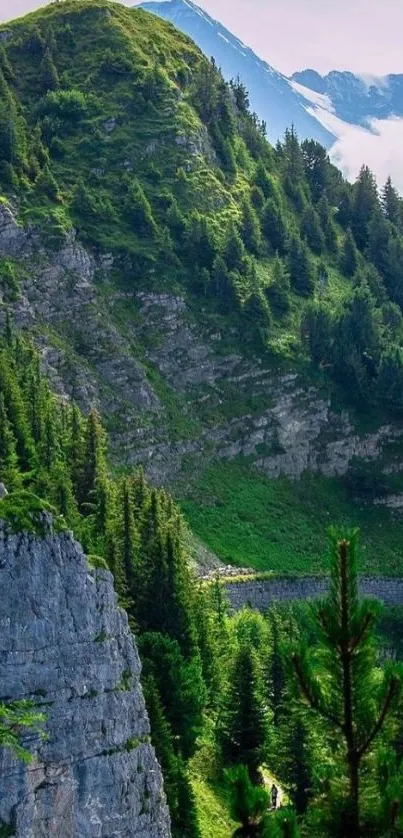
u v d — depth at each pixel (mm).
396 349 155125
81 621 44062
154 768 47031
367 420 154125
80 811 41969
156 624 70938
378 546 140000
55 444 89312
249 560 127125
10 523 42281
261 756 70875
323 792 20438
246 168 185500
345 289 172875
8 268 133375
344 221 198625
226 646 89312
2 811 38219
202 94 187750
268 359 151500
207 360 149000
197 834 56500
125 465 130625
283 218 173375
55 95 169125
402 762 19703
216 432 144250
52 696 41812
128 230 154375
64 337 137375
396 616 121500
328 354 155375
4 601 41125
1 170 148250
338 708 19938
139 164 165375
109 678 45031
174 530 81312
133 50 184750
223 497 138000
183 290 152375
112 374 138250
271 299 158625
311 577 123438
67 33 187750
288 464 147750
